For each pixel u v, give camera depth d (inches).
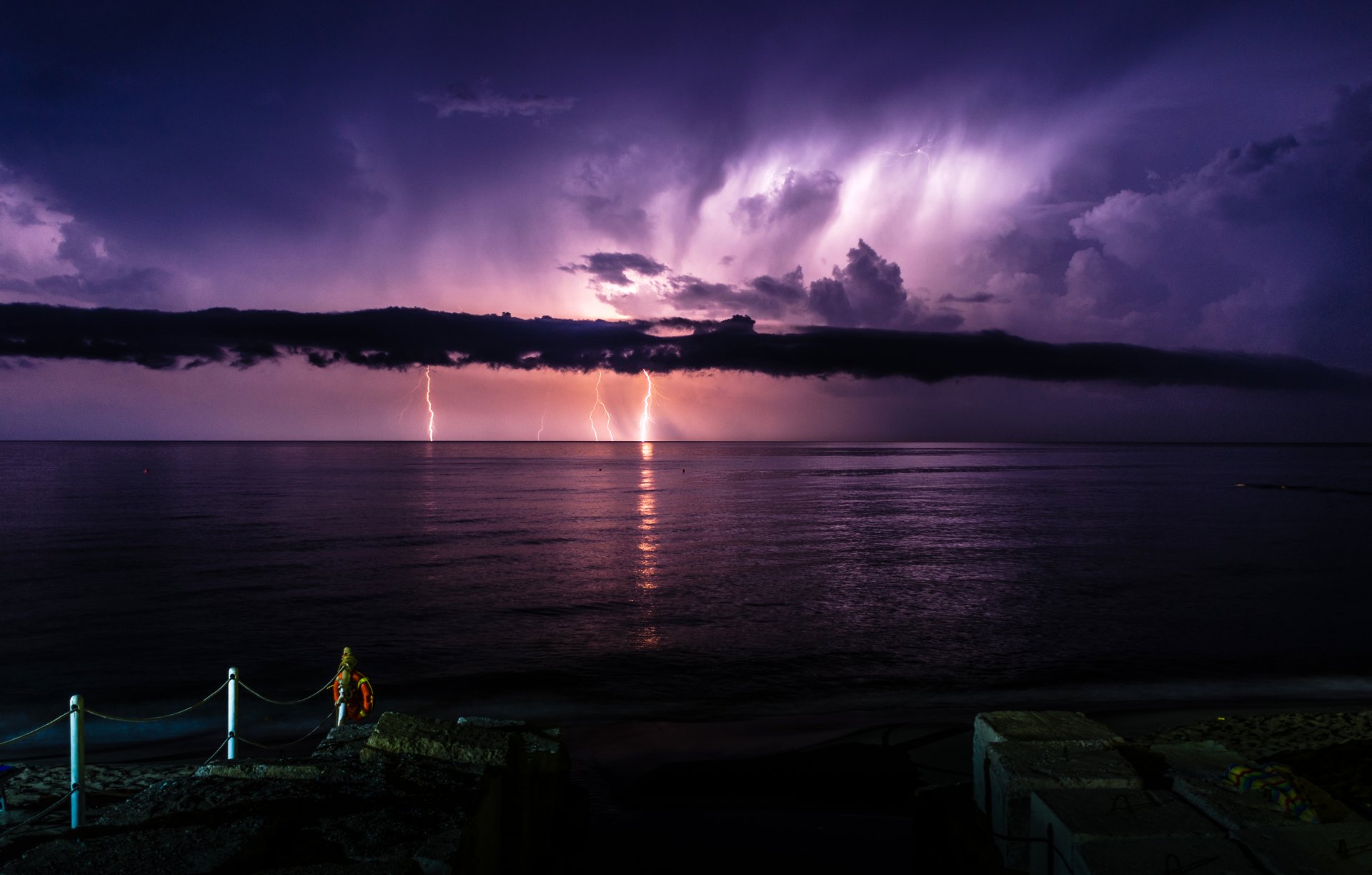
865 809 399.9
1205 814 181.6
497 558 1492.4
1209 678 697.0
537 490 3612.2
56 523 2119.8
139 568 1358.3
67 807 394.9
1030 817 193.2
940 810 258.4
